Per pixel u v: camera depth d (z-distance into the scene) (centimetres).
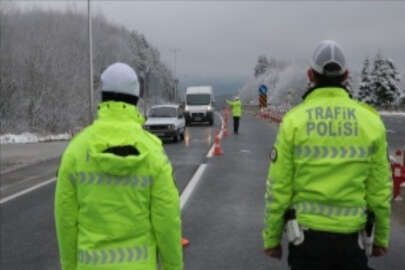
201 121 3772
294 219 289
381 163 292
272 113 4319
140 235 265
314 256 282
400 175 938
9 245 695
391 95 7344
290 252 297
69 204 267
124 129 261
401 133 2694
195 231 744
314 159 288
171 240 270
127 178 260
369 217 292
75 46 4716
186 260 611
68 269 276
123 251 261
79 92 4047
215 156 1742
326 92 300
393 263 589
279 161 293
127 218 262
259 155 1752
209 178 1256
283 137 294
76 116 3644
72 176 265
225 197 1008
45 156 1852
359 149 287
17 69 3541
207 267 585
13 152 1995
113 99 267
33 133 3028
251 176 1284
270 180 298
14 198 1057
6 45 3697
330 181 286
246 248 656
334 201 285
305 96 310
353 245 283
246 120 4584
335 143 288
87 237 262
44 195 1084
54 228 788
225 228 759
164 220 266
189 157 1723
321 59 302
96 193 260
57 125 3300
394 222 783
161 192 264
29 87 3475
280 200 292
